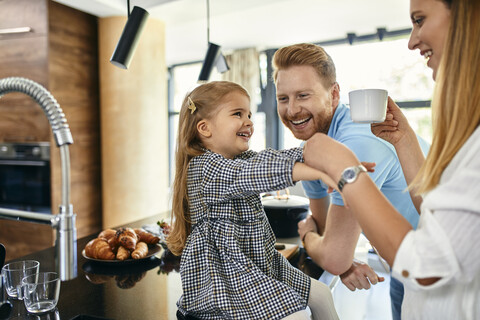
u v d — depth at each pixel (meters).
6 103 3.07
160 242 1.39
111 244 1.20
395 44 3.94
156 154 3.42
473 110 0.54
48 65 2.86
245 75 4.68
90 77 3.22
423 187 0.59
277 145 4.82
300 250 1.28
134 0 3.03
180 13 3.21
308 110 1.16
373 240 0.57
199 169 0.85
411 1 0.63
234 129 0.91
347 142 1.06
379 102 0.79
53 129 0.83
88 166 3.24
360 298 1.48
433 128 0.60
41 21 2.85
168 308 0.84
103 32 3.20
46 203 2.99
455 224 0.49
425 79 3.81
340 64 4.28
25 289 0.82
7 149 3.10
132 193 3.30
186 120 0.95
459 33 0.55
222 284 0.75
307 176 0.66
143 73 3.25
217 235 0.82
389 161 1.04
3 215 0.91
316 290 0.87
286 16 3.52
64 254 0.88
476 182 0.49
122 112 3.22
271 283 0.75
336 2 3.16
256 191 0.74
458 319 0.56
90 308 0.84
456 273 0.49
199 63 5.49
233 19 3.60
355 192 0.57
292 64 1.14
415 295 0.63
